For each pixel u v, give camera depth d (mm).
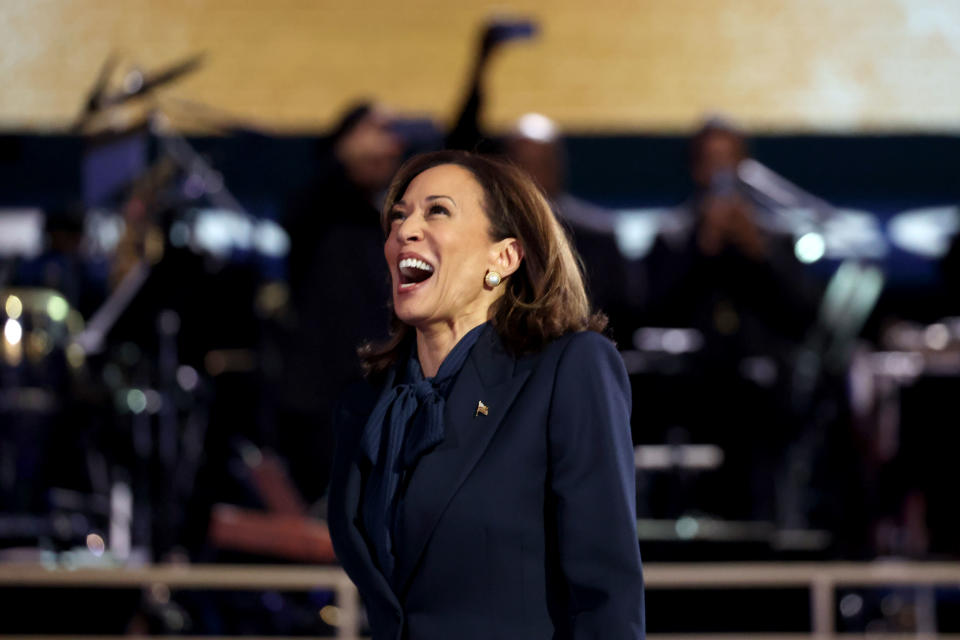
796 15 20391
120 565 14289
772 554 14258
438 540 5051
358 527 5398
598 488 5008
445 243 5445
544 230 5574
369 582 5254
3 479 15289
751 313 15992
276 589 13383
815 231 16281
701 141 16359
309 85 20328
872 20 20312
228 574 11844
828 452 15867
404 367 5828
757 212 16500
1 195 20188
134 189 15844
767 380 15758
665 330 15969
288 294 15305
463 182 5574
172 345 15555
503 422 5191
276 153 20141
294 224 14484
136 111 17812
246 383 15883
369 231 14148
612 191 21156
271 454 15562
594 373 5191
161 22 20141
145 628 13422
